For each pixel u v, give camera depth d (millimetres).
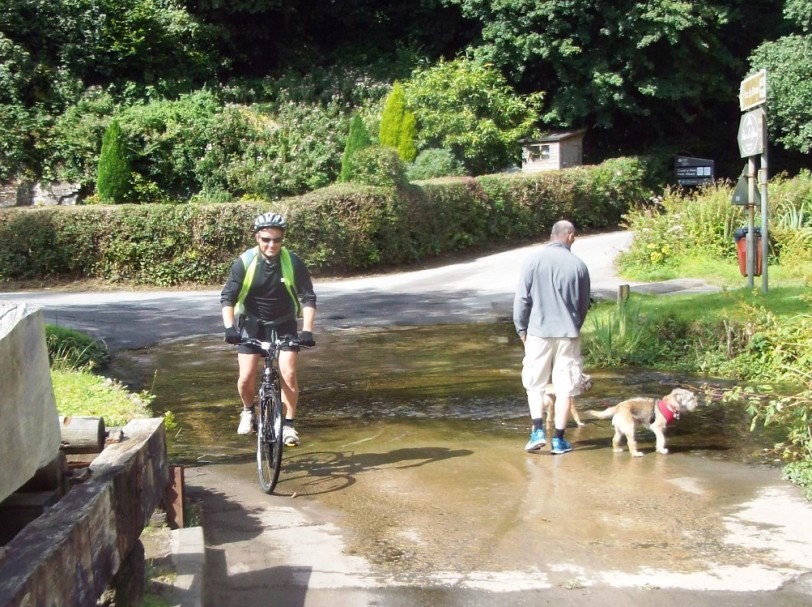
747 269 14508
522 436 7965
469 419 8625
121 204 21438
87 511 3117
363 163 22156
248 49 34656
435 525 5648
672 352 11086
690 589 4676
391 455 7363
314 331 14117
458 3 33344
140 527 3932
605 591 4664
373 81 32031
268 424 6414
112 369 11570
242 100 30797
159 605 3943
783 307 11734
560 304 7246
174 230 20062
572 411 8289
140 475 3975
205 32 31828
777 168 33938
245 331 6750
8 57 26000
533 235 26750
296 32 35812
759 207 18406
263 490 6422
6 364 2742
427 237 23234
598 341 11445
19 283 19859
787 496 6164
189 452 7598
